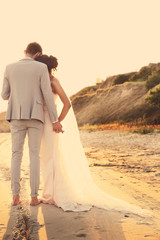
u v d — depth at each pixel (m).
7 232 2.07
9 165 5.57
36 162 2.84
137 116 35.62
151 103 23.66
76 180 2.99
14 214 2.50
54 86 3.00
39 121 2.83
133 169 5.20
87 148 9.98
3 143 12.70
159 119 26.84
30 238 1.96
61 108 3.18
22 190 3.44
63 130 3.06
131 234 2.04
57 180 2.88
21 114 2.72
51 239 1.94
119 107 43.41
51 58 3.03
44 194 2.94
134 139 12.02
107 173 4.80
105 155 7.51
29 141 2.85
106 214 2.53
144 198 3.13
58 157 2.95
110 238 1.96
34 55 3.02
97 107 49.09
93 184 3.07
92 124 45.16
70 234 2.04
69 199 2.83
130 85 47.31
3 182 3.93
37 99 2.79
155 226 2.21
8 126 41.31
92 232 2.08
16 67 2.80
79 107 60.84
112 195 3.26
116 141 11.99
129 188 3.63
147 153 7.45
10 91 2.95
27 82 2.77
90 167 5.50
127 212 2.58
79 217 2.44
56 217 2.44
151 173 4.77
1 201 2.95
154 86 41.25
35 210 2.66
